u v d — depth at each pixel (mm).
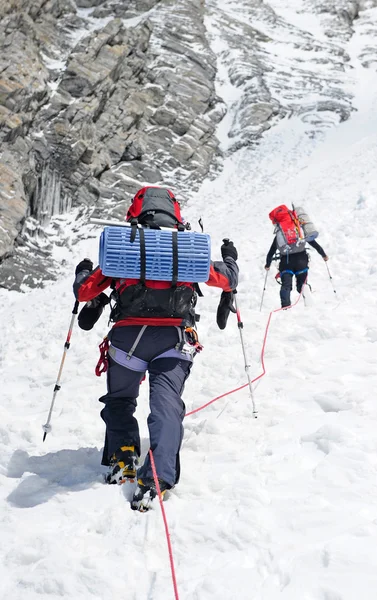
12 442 5105
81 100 27031
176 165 29500
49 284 20406
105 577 2717
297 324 7395
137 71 31234
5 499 3795
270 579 2604
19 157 23016
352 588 2436
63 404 6047
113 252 3576
